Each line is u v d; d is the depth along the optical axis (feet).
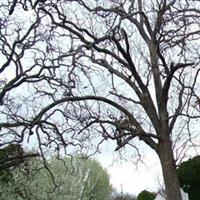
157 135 64.69
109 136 64.08
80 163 144.66
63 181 114.01
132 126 64.39
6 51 57.21
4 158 59.31
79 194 140.67
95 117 64.28
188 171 92.48
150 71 68.74
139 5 71.82
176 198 63.26
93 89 65.21
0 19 58.08
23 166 79.25
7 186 101.60
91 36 67.92
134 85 68.33
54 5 63.82
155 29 68.54
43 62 60.03
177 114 65.31
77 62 61.57
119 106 65.46
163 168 64.28
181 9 65.87
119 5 67.00
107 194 192.85
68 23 66.39
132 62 68.03
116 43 66.59
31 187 105.09
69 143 64.90
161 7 67.82
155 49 68.74
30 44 59.00
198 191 92.07
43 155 60.90
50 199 111.24
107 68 67.10
